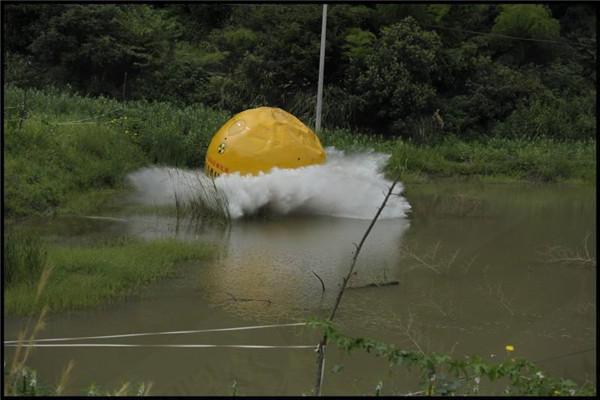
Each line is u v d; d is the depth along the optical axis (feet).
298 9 80.94
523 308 22.80
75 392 14.96
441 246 31.83
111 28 76.79
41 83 74.23
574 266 28.71
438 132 76.07
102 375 16.19
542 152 66.03
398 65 74.69
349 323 20.57
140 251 26.91
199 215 35.73
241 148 37.24
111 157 44.83
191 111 61.00
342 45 78.07
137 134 50.96
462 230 35.96
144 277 23.95
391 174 53.78
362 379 16.55
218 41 85.66
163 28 82.38
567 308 22.95
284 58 77.20
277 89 76.64
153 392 15.34
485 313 22.17
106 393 14.74
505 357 18.37
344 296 23.32
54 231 30.96
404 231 35.04
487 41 93.76
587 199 49.39
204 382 16.05
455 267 28.02
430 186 53.06
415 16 85.25
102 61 74.79
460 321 21.29
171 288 23.32
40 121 46.01
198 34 94.22
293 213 38.34
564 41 99.55
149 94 75.41
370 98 75.25
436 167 60.49
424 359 13.15
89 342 18.25
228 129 38.78
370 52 77.10
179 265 26.43
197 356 17.61
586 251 30.19
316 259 28.30
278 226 34.86
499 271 27.66
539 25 93.20
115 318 20.17
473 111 82.33
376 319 21.07
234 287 23.72
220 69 83.15
